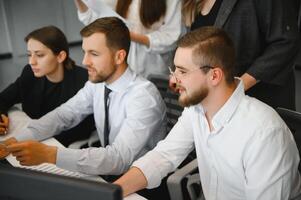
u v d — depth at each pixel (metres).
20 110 1.91
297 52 1.55
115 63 1.38
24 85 1.93
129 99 1.42
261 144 0.97
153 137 1.48
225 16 1.56
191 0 1.80
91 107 1.68
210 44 0.98
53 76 1.83
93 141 1.69
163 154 1.22
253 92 1.65
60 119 1.64
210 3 1.70
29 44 1.74
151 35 1.97
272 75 1.52
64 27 5.70
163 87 1.76
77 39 5.67
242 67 1.60
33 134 1.54
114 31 1.33
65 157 1.16
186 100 1.05
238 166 1.04
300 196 1.01
